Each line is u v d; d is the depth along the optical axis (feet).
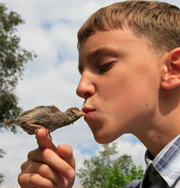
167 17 1.70
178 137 1.53
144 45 1.57
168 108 1.55
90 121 1.58
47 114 1.68
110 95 1.53
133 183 2.03
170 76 1.55
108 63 1.56
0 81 12.67
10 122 1.65
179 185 1.45
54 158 1.49
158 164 1.53
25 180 1.52
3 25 13.20
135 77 1.52
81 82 1.60
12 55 12.99
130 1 1.78
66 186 1.54
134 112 1.52
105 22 1.61
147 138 1.59
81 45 1.68
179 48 1.58
